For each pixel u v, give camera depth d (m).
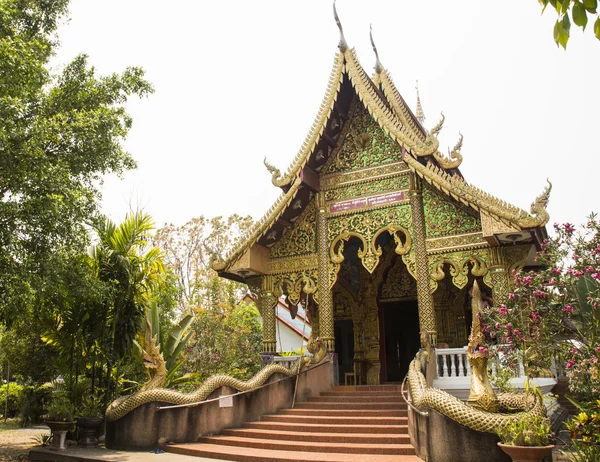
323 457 10.46
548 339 10.56
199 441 13.05
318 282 17.14
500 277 14.29
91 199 12.94
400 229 16.14
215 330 22.62
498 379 11.87
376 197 16.81
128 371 18.14
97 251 15.23
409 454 10.62
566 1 4.14
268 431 12.80
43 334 15.80
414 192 16.03
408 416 11.58
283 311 34.50
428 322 14.90
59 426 13.31
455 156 15.88
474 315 11.07
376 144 17.34
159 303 22.11
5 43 11.00
